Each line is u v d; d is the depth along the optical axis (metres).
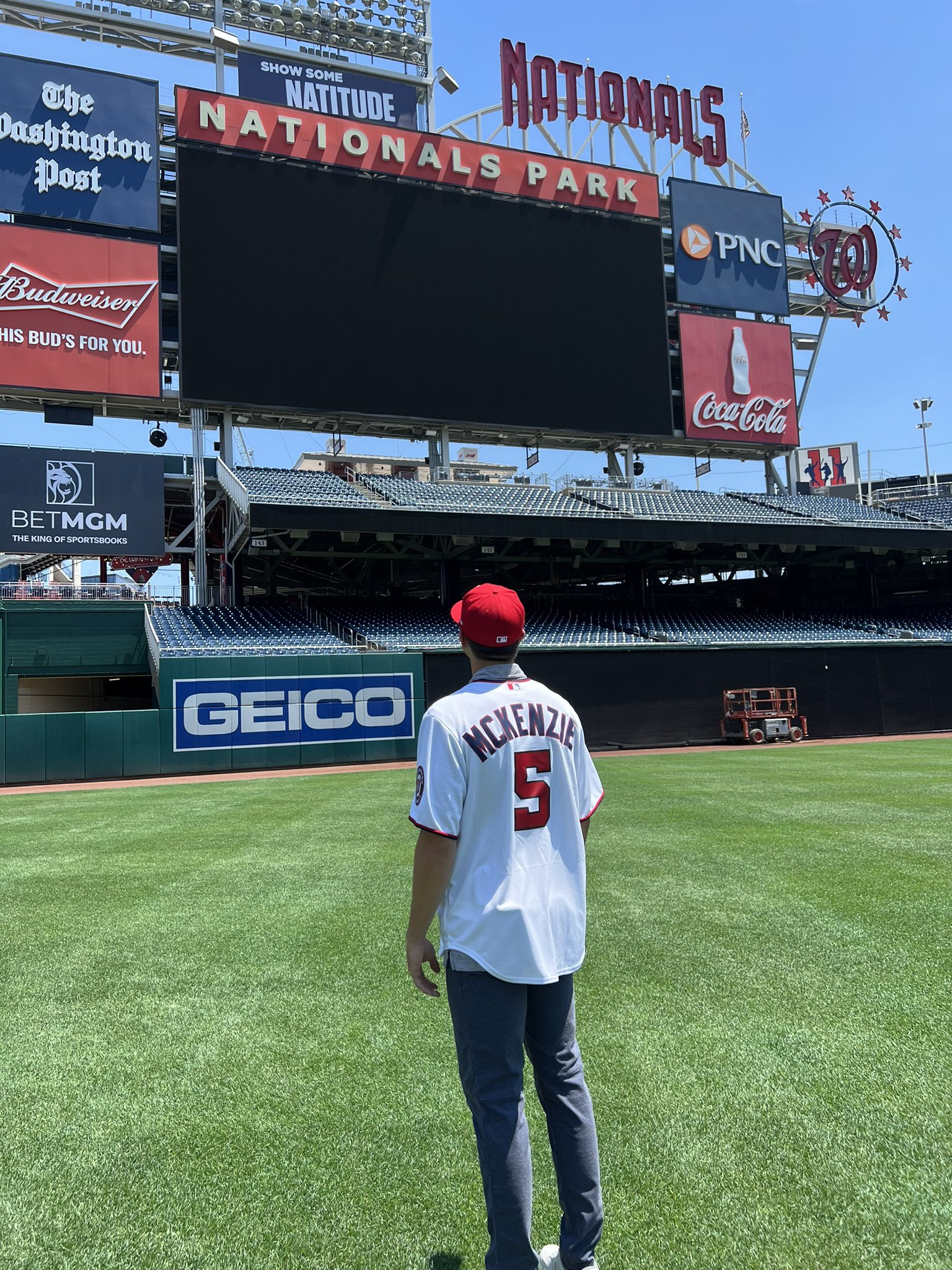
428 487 29.31
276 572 32.00
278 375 25.33
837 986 4.39
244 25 27.73
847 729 28.39
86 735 20.17
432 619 28.95
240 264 25.17
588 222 29.66
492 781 2.17
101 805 13.88
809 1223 2.48
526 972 2.10
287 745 22.17
